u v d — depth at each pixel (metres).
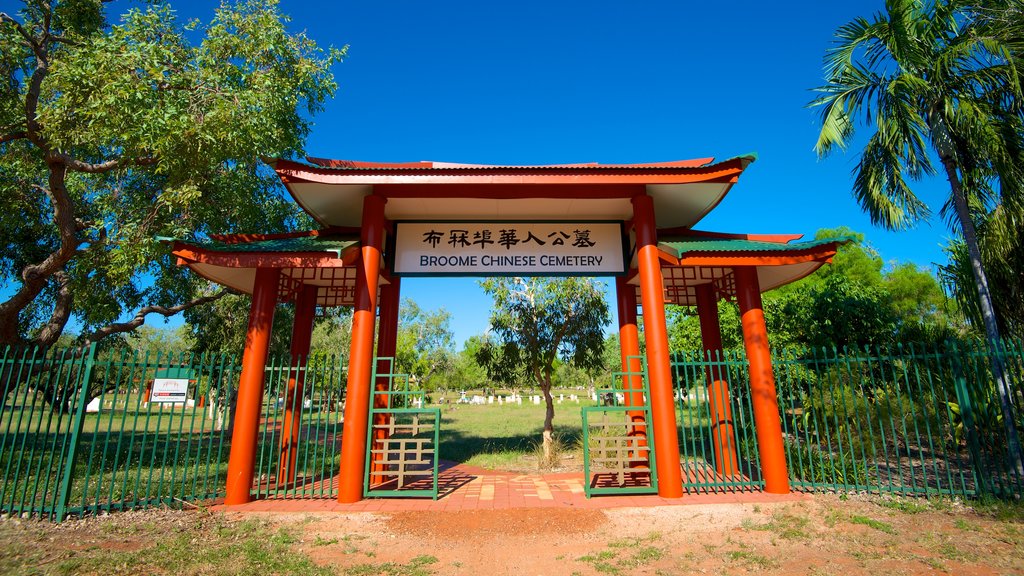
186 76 8.19
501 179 6.84
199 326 15.86
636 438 7.01
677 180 6.91
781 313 13.60
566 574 4.54
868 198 8.36
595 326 11.57
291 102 9.88
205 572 4.45
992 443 7.11
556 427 17.80
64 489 5.84
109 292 10.43
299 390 8.59
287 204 12.62
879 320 11.87
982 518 5.79
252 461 6.70
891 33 7.43
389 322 8.22
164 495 7.01
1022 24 7.02
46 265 9.10
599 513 6.17
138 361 6.43
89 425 19.19
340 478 6.62
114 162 8.99
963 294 8.98
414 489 7.48
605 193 7.14
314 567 4.61
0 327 9.11
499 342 11.99
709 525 5.76
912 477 6.75
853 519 5.73
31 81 8.79
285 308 15.73
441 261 7.66
